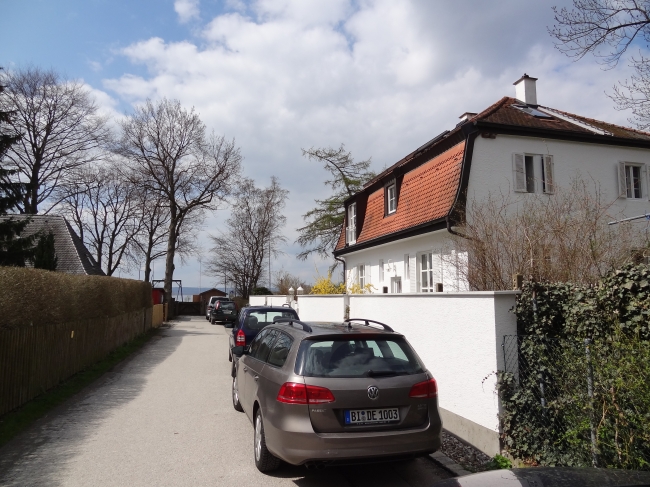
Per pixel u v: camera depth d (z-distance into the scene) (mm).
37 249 19406
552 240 7598
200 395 8953
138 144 36000
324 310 13562
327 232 31219
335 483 4723
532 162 12422
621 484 2486
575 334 4770
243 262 45625
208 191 38312
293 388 4406
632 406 3789
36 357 8195
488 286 8148
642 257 6367
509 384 5090
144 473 4953
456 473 4902
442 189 12273
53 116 32781
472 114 15266
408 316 7410
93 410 7766
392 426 4410
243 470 5059
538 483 2574
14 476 4859
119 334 15734
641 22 7391
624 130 15047
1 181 18953
